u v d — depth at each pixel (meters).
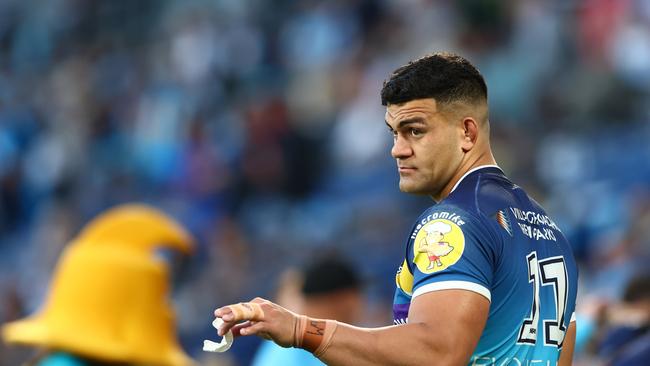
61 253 54.38
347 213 47.16
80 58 73.88
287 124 54.94
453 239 12.05
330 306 20.20
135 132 63.19
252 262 46.50
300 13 62.62
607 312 19.77
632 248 34.12
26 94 73.75
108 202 57.34
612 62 46.84
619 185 40.75
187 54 65.56
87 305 12.02
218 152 56.69
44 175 65.50
